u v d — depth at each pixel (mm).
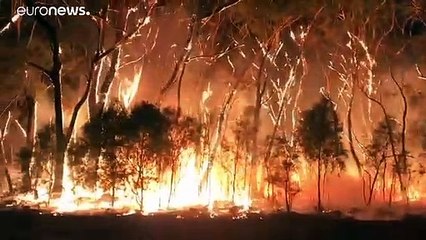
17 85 22500
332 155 20312
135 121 18844
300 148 20562
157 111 19094
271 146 21125
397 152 22234
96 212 18547
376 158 21172
